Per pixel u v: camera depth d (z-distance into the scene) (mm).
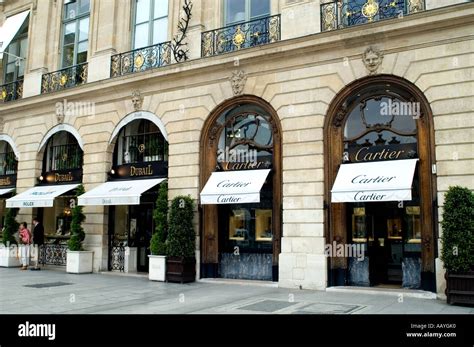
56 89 17828
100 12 16922
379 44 11266
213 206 13555
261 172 12648
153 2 16078
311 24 12359
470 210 9195
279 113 12445
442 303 9328
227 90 13438
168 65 14281
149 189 14203
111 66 16234
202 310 8570
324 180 11656
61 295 10578
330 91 11789
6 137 19203
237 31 13617
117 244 15766
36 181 18016
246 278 12992
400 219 11516
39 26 19016
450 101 10297
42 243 16703
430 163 10555
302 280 11531
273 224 12555
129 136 16203
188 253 12992
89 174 16125
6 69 20422
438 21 10430
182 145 14055
